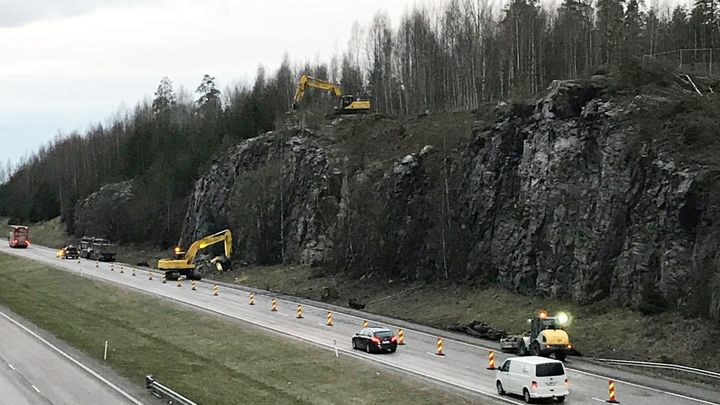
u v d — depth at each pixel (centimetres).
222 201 10606
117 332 5131
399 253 7150
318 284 7681
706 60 8738
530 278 5738
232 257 9806
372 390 3481
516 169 6281
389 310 6244
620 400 3241
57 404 3203
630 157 5119
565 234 5491
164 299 6800
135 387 3509
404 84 11300
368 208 7706
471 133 6906
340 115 10525
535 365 3189
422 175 7288
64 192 18338
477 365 4088
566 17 9850
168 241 12294
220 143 12588
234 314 6022
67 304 6525
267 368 4025
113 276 8931
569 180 5584
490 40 10319
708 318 4147
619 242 5059
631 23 9531
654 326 4359
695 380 3612
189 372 3872
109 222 13850
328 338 4984
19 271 9350
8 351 4391
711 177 4481
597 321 4772
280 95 13112
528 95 7731
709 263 4266
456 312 5809
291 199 9431
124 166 15738
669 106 5200
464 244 6525
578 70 9238
